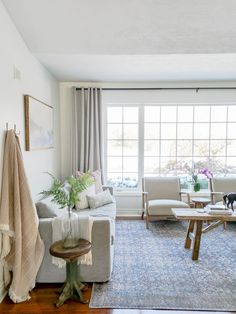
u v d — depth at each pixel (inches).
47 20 104.9
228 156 203.9
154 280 105.5
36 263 96.8
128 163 204.2
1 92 94.2
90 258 98.3
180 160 203.2
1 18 94.0
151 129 203.6
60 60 140.9
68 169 198.4
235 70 163.9
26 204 95.7
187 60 144.6
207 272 112.0
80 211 146.6
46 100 157.2
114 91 195.8
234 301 92.1
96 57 136.8
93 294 96.1
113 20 105.9
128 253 130.9
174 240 148.6
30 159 124.9
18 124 110.9
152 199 183.2
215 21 106.0
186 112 202.5
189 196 179.0
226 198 138.5
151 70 163.5
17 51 109.6
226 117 202.2
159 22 106.9
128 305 89.9
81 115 191.6
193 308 88.4
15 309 88.7
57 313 86.3
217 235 155.8
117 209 201.3
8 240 93.7
